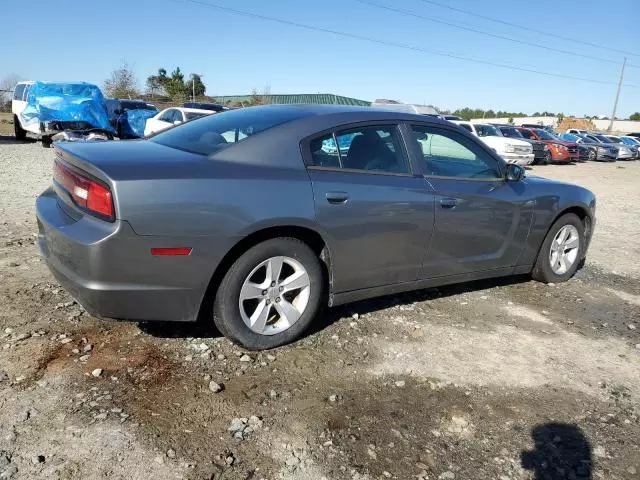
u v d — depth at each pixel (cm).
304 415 280
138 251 288
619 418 304
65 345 329
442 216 404
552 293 512
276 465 242
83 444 242
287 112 382
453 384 325
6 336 334
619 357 383
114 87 4591
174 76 5097
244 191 313
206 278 308
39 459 230
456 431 278
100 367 307
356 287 377
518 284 532
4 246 520
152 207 287
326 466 244
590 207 543
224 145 337
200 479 228
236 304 327
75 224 297
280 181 328
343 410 288
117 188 280
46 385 285
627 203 1252
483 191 437
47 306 381
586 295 516
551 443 275
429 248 405
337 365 335
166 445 247
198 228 299
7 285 415
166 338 349
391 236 378
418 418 287
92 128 1806
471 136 447
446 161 427
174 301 305
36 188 895
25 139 2016
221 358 330
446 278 431
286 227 335
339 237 352
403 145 398
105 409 269
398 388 315
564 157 2548
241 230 311
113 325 361
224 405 283
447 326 411
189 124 405
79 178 304
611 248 736
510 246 471
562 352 383
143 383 296
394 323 407
